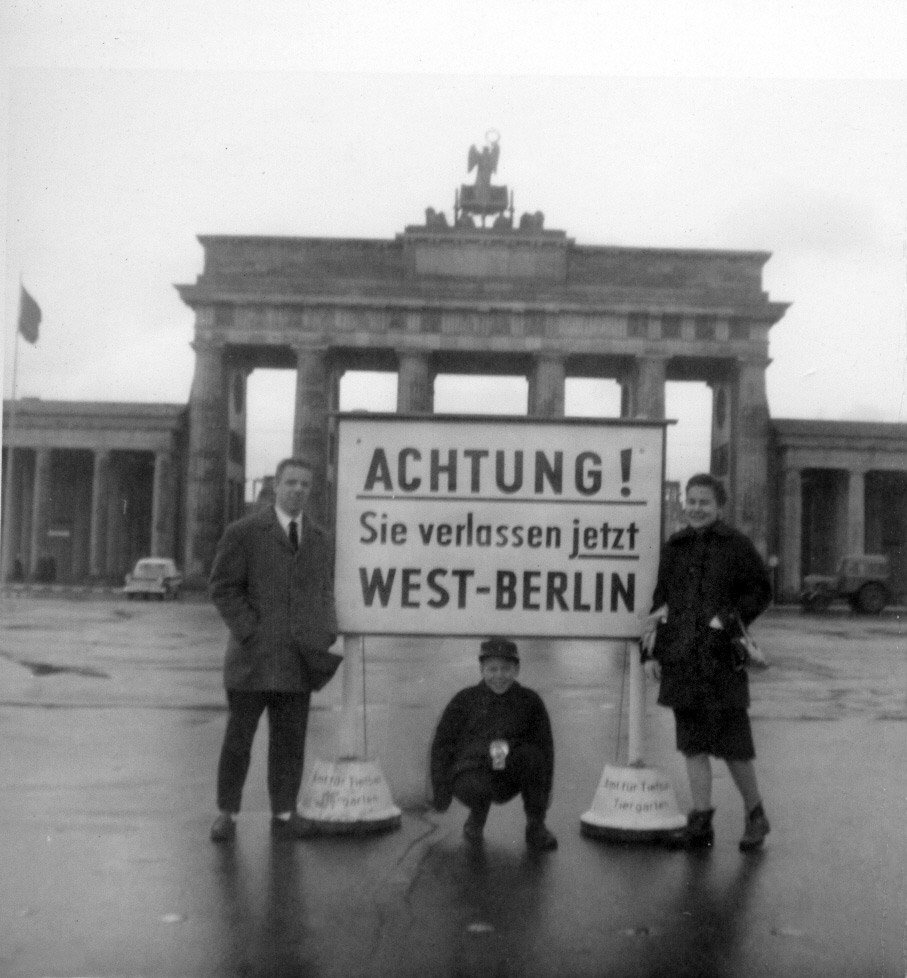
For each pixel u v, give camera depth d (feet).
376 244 334.85
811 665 116.78
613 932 29.66
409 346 332.39
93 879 33.99
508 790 39.19
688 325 330.34
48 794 46.24
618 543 40.01
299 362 334.24
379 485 40.04
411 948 28.30
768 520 336.49
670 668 38.75
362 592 40.06
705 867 35.99
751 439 328.70
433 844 38.73
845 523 341.41
